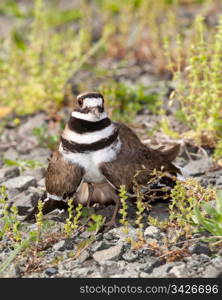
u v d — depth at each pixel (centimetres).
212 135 1210
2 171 1193
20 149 1332
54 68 1534
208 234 900
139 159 959
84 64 1717
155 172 943
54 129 1406
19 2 2409
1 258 888
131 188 968
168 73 1636
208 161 1154
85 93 935
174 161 1175
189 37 1619
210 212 885
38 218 905
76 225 919
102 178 965
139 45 1812
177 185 926
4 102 1516
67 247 907
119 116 1346
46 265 866
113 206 1045
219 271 815
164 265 839
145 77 1631
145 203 946
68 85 1481
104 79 1659
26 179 1137
